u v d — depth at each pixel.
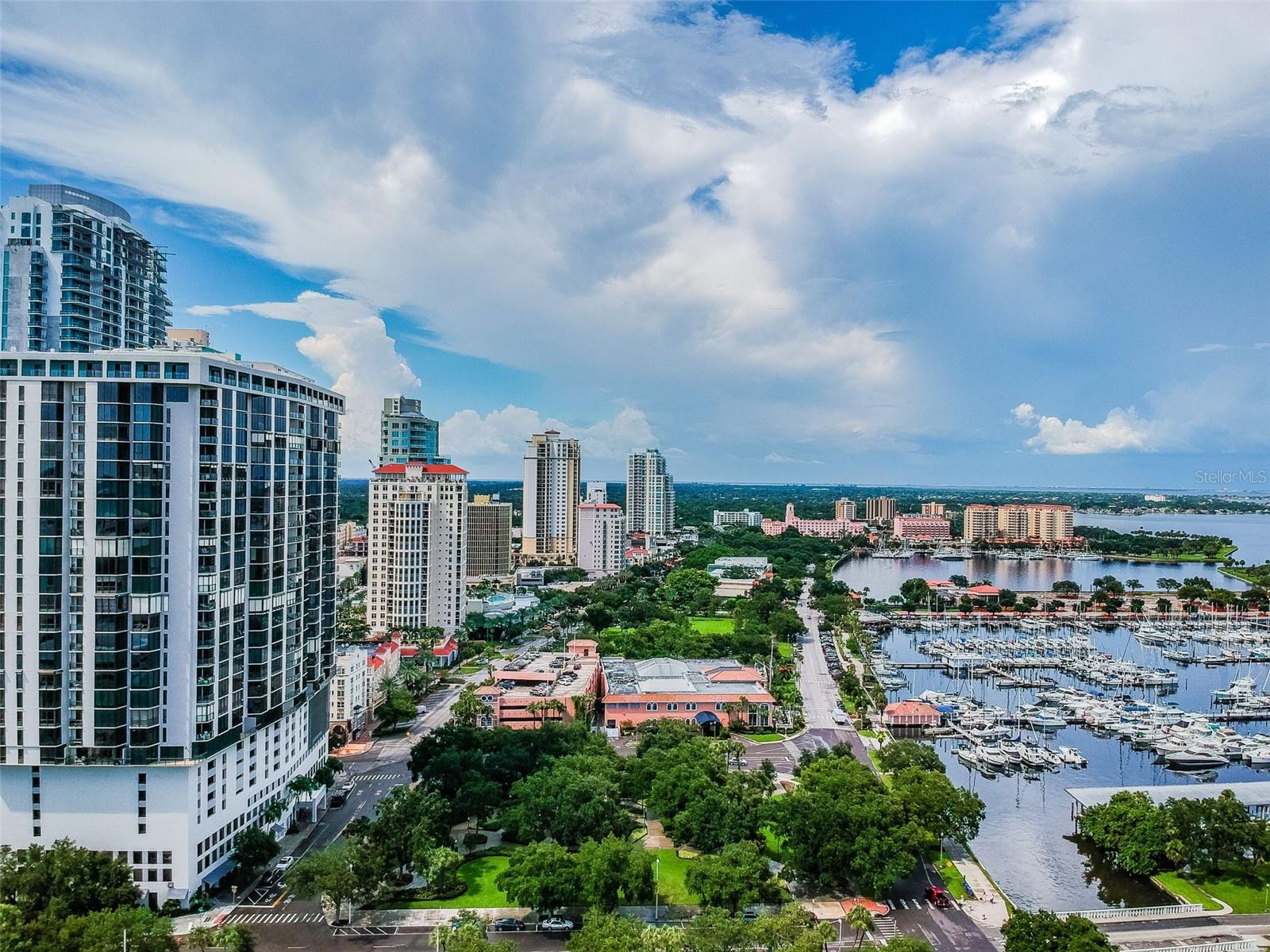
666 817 195.50
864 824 174.62
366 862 161.88
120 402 161.00
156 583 163.25
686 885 162.25
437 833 181.12
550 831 188.12
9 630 158.50
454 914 162.88
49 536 158.00
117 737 160.12
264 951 149.00
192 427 165.00
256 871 177.75
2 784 162.12
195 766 163.38
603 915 147.12
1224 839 183.25
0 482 158.25
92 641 159.75
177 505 165.38
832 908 167.00
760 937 138.50
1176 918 166.62
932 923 162.50
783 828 180.25
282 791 198.25
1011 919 147.12
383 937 154.38
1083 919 142.38
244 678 180.88
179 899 161.12
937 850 196.75
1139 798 197.75
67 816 162.62
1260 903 173.00
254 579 184.12
